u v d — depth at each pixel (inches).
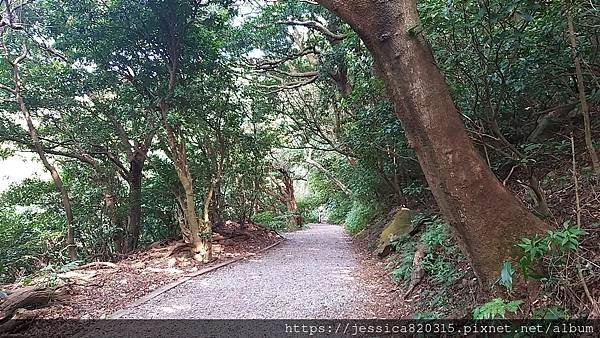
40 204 397.1
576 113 173.0
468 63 143.4
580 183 150.5
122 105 333.1
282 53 496.1
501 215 101.8
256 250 384.5
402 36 98.8
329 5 102.8
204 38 319.9
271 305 192.1
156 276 263.4
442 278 167.9
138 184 401.1
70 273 255.4
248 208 485.4
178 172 320.2
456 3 128.4
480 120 144.1
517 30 121.6
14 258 323.6
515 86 137.1
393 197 410.0
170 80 303.1
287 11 436.5
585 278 101.5
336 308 181.8
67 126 376.8
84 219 376.5
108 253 371.2
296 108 479.2
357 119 287.3
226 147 366.3
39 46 367.6
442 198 104.5
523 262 90.3
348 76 427.2
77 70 331.9
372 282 228.7
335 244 426.3
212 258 318.3
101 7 301.0
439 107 99.2
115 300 206.8
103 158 398.3
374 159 335.6
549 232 91.5
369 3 99.3
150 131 338.6
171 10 288.8
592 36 127.8
